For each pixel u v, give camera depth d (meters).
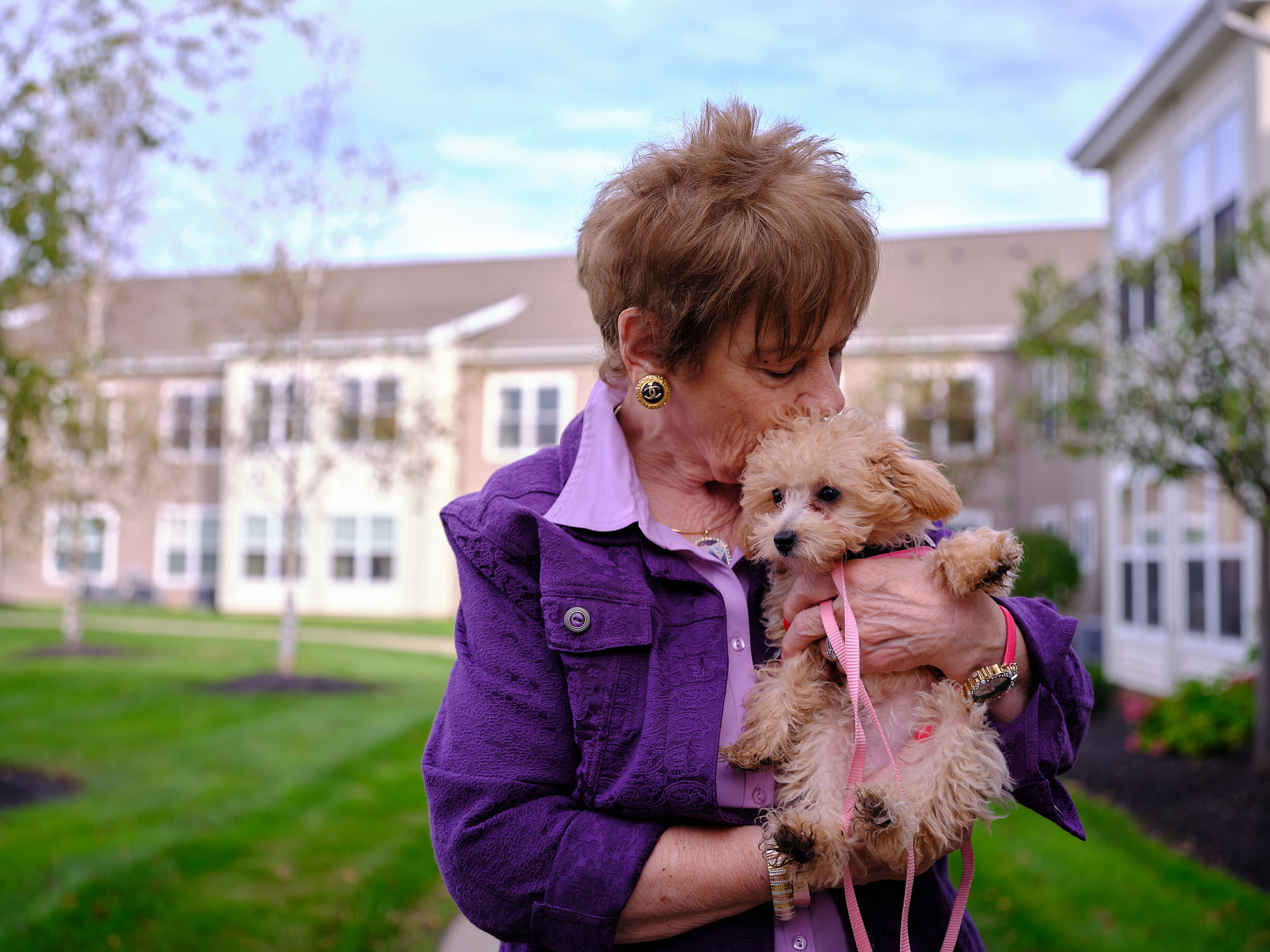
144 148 7.42
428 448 21.75
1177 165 13.28
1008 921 5.30
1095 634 19.02
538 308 29.56
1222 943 4.95
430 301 30.53
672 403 1.74
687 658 1.58
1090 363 8.71
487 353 20.95
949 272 27.55
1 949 4.44
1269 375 7.68
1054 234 28.80
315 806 7.22
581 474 1.71
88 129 8.17
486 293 30.58
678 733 1.52
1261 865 6.42
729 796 1.59
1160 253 8.18
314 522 28.41
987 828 1.62
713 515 1.81
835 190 1.61
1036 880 5.92
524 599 1.60
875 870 1.54
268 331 14.95
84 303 14.70
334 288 19.28
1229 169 11.92
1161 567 14.33
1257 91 11.12
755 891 1.47
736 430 1.74
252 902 5.27
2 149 5.90
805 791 1.56
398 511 27.80
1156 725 10.02
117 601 30.27
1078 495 22.30
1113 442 8.56
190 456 20.98
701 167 1.63
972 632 1.62
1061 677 1.74
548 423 27.23
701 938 1.50
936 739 1.59
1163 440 8.23
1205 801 7.86
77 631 17.70
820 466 1.65
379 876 5.72
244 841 6.27
